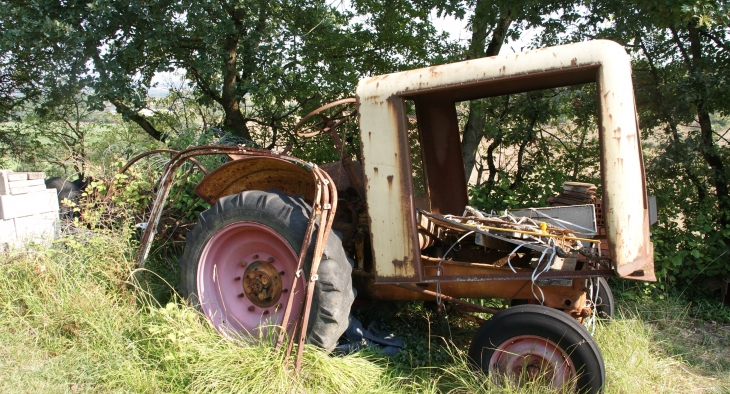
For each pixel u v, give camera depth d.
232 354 3.10
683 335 4.10
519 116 5.81
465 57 6.56
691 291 4.90
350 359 3.21
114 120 8.70
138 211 4.78
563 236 3.04
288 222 3.29
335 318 3.12
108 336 3.35
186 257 3.62
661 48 5.56
